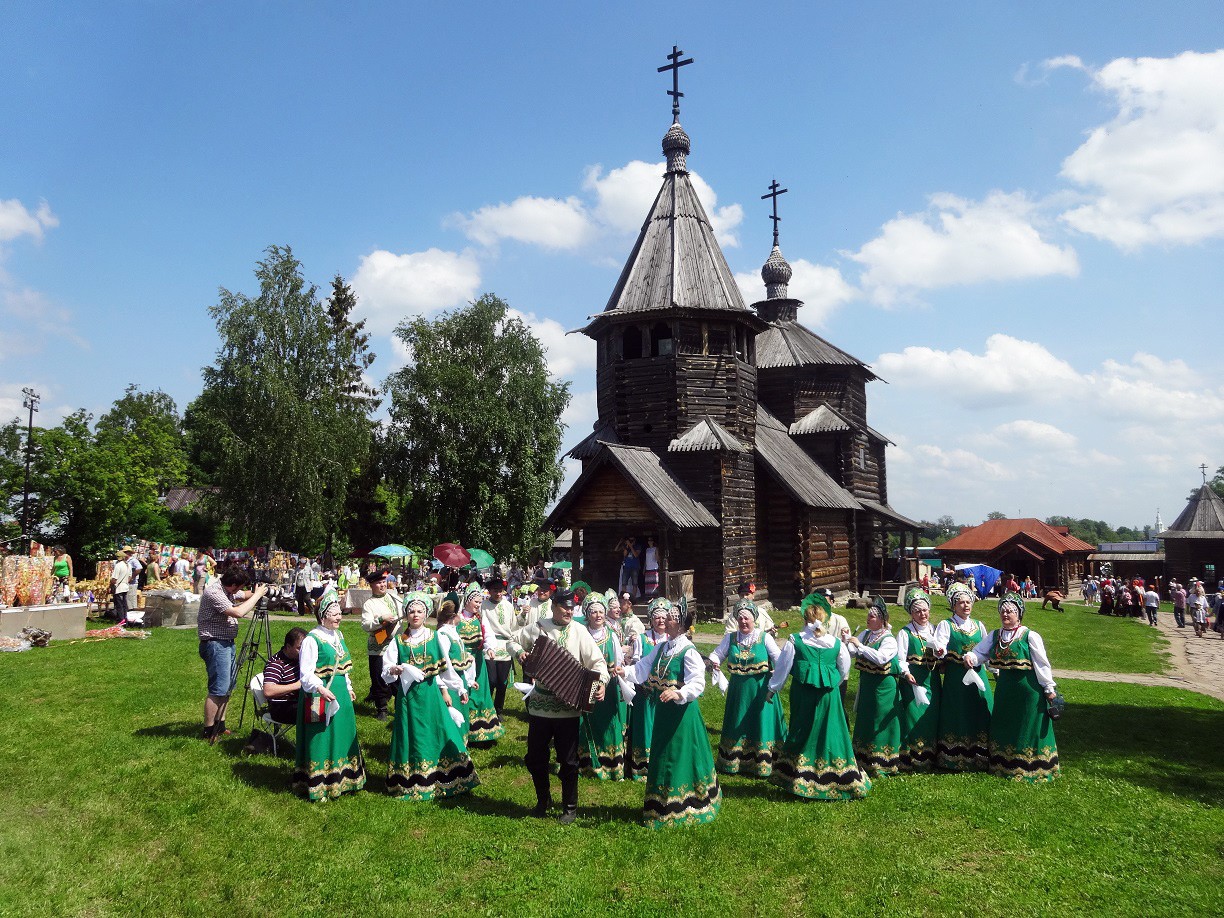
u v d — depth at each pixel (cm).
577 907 554
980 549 5350
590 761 859
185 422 6031
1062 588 5216
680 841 656
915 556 3466
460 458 3769
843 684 793
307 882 588
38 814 687
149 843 641
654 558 2198
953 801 757
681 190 2767
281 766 820
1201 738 1073
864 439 3472
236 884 579
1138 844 671
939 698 897
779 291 3791
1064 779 846
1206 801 798
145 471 4531
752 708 865
